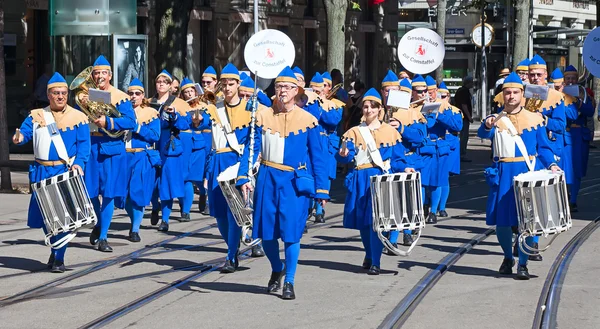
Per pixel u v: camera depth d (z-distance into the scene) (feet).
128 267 40.98
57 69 78.18
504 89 38.91
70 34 76.89
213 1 124.16
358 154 40.09
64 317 31.94
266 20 133.08
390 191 37.78
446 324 31.07
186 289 36.50
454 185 78.79
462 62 201.46
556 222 36.58
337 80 78.54
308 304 33.96
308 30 144.97
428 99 54.13
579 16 222.28
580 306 33.60
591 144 133.28
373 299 34.78
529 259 42.83
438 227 54.08
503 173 38.70
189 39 122.62
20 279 38.17
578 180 60.90
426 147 55.42
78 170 38.58
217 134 41.06
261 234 34.76
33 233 50.03
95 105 43.06
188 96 55.26
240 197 37.27
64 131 39.55
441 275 39.63
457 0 196.24
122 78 76.48
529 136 38.58
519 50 117.08
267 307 33.45
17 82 100.07
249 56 46.42
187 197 55.36
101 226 45.03
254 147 37.68
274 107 35.09
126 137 48.14
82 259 42.73
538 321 31.48
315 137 34.60
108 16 76.33
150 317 31.94
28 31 101.04
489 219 39.09
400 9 200.44
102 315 32.19
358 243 48.32
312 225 54.90
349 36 154.40
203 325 30.86
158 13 79.87
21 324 31.01
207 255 44.06
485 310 33.09
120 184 45.01
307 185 34.22
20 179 76.89
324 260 43.21
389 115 44.98
